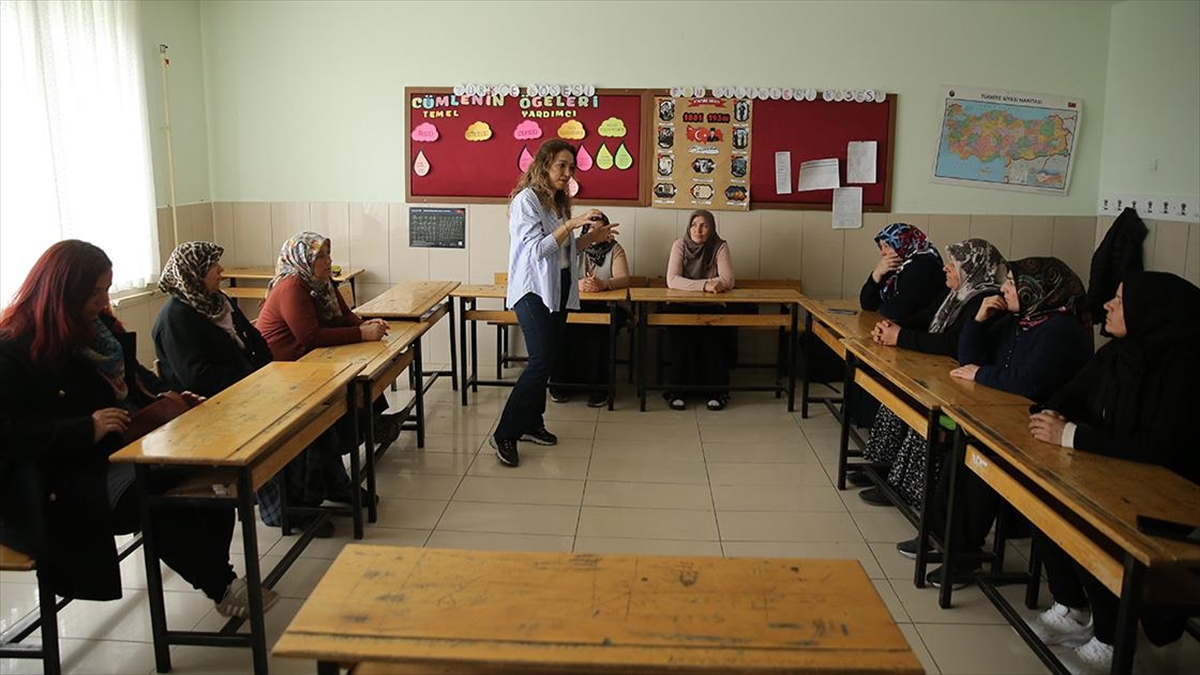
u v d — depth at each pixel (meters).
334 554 3.04
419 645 1.41
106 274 2.32
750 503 3.54
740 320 4.76
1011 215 5.43
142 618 2.61
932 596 2.79
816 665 1.37
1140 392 2.13
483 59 5.39
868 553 3.11
